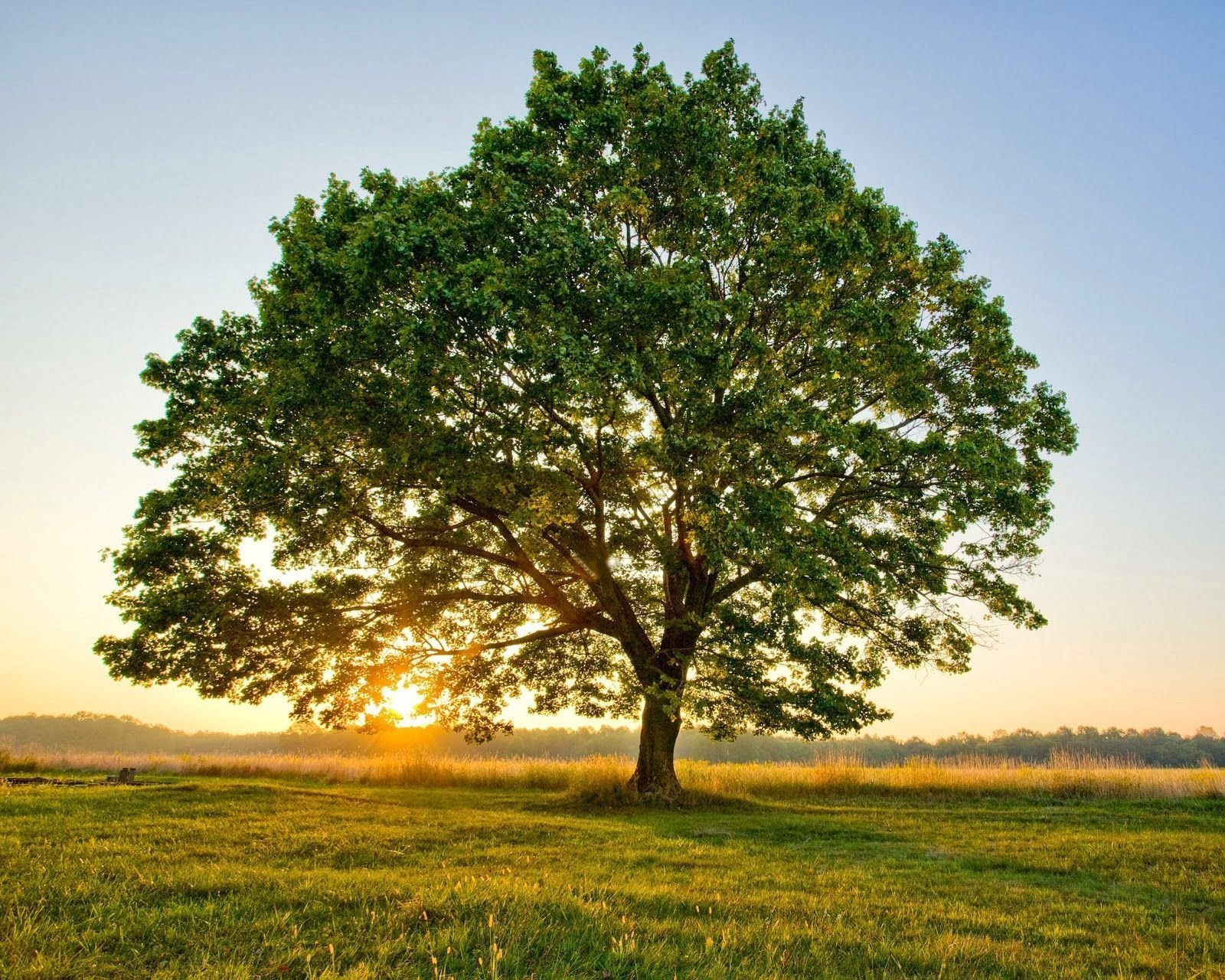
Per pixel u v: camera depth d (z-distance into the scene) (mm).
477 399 15438
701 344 15320
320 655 19703
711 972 5234
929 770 26219
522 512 16016
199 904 6449
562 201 17188
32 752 29891
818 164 18375
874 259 18656
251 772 29094
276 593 18594
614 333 15070
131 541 17578
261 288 18188
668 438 15109
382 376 15211
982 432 18047
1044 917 7789
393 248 14195
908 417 19469
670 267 16031
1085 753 27922
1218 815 18953
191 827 11016
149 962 5129
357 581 19922
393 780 27266
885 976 5488
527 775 27016
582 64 18078
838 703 18375
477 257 15516
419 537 19984
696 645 19328
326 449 16750
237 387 17391
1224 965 6164
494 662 22219
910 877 9969
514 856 10148
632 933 5965
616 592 20141
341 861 9180
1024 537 19141
